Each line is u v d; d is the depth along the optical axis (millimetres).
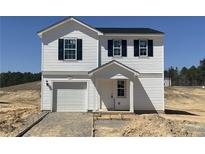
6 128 21969
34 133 20438
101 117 28109
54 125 23672
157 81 32750
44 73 32094
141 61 32750
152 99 32688
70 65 32312
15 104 44031
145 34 32625
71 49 32375
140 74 32625
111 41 32719
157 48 32812
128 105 32562
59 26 32219
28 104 45500
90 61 32406
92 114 30250
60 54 32250
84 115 29594
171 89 67938
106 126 23250
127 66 31969
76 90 32250
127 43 32781
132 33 32625
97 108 31984
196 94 62875
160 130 19875
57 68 32219
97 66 32406
